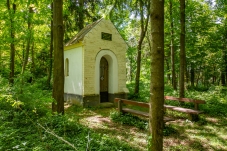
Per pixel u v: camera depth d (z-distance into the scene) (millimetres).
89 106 10156
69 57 11641
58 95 6469
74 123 5219
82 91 10250
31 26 9539
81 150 3408
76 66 10844
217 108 8508
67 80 11859
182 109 7285
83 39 10094
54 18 6445
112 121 7234
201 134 5695
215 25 14539
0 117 5195
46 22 12305
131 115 7547
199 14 14375
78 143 3961
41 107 6113
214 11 13914
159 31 2982
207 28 14375
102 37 10883
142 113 6836
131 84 18547
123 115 7527
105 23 11008
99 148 3785
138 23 13633
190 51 15133
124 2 6738
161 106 3061
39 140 3977
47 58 16344
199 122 6816
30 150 3449
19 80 5680
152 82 3076
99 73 10867
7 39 8445
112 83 11453
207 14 14562
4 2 9312
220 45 14758
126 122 6852
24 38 8742
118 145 4285
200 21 14172
